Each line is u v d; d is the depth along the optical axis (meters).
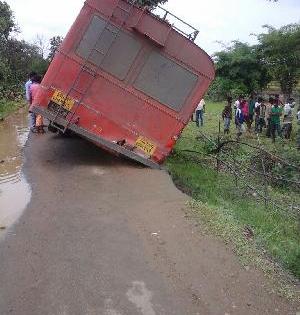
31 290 5.94
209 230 7.70
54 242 7.27
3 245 7.15
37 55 37.88
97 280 6.20
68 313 5.50
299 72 31.81
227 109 20.20
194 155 15.48
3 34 30.59
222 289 6.09
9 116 20.47
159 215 8.34
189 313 5.59
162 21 10.81
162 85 11.02
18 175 10.79
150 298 5.84
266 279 6.38
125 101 11.04
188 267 6.58
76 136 14.66
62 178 10.52
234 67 34.38
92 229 7.77
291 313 5.69
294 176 13.09
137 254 6.93
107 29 10.85
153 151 11.21
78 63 10.91
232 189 12.03
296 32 31.05
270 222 9.71
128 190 9.70
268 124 19.45
